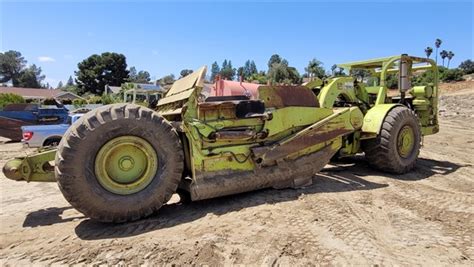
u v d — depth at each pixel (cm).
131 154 391
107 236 360
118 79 6694
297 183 509
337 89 604
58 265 303
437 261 306
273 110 488
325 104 577
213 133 434
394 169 611
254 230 366
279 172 485
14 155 1063
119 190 385
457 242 342
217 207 439
